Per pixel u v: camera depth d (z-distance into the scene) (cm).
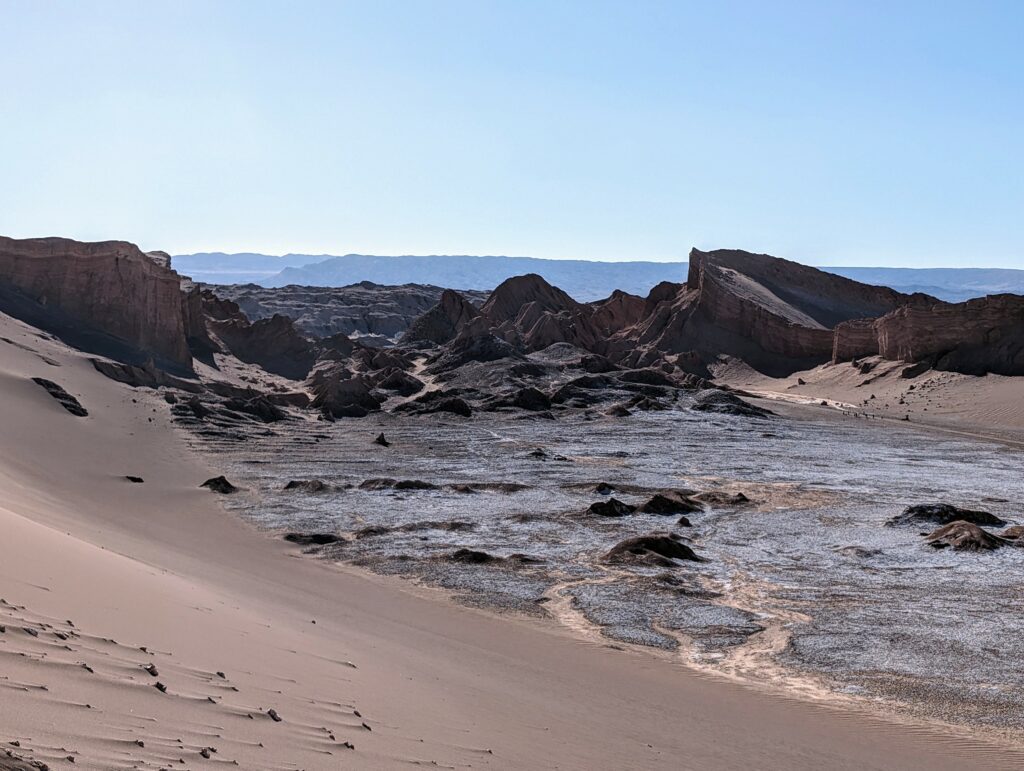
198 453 6519
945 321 12525
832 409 11150
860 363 13338
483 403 10612
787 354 15200
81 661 952
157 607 1473
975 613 3080
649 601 3192
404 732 1100
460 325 18238
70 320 9512
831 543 4228
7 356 7212
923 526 4528
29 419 5650
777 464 6962
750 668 2473
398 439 8206
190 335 11912
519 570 3619
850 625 2923
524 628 2784
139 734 779
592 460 7050
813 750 1653
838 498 5459
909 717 2075
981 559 3891
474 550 3878
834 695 2241
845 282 17988
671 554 3888
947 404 11088
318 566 3578
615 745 1380
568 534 4331
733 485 5909
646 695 1991
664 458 7231
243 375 11600
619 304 18788
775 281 17975
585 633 2778
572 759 1206
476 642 2420
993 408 10562
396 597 3092
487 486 5572
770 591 3378
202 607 1681
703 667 2469
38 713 750
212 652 1247
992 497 5538
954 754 1794
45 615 1120
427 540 4147
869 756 1675
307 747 903
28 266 9606
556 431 9081
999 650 2656
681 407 10719
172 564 2650
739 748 1568
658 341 16312
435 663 1895
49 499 3609
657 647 2658
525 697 1683
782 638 2767
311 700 1128
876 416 10688
